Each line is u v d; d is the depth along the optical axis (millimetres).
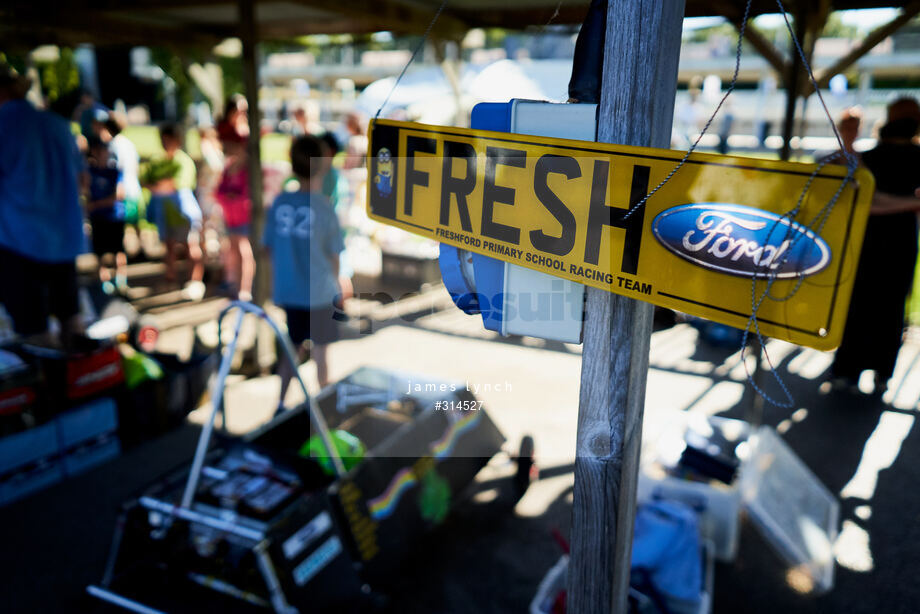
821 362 5500
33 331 3865
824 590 2783
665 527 2473
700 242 821
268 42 6602
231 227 6191
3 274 3775
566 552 2518
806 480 3434
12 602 2594
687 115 11594
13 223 3734
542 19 2557
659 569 2416
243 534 2131
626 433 1025
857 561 2990
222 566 2256
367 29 5531
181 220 6938
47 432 3410
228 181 6062
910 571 2924
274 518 2217
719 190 796
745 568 2934
